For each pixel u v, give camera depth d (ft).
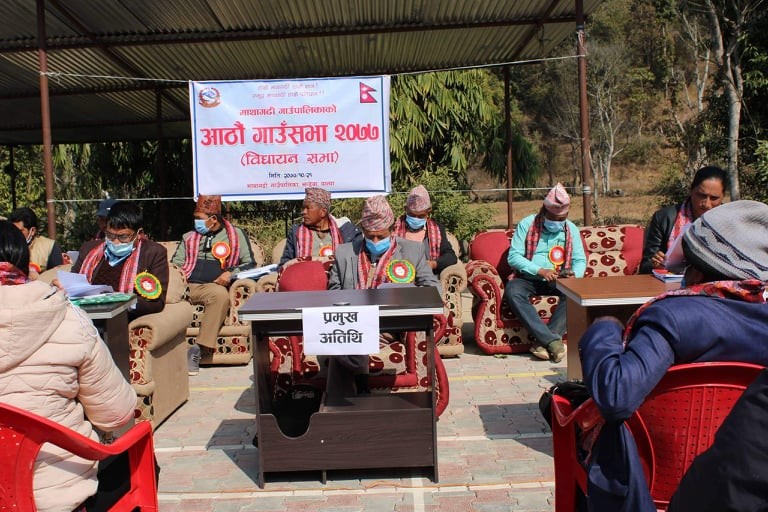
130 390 8.79
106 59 32.14
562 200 20.89
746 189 44.68
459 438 15.11
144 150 52.19
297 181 27.04
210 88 26.66
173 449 15.05
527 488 12.59
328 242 20.81
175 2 25.20
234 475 13.60
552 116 112.88
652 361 6.40
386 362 16.34
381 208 15.14
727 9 46.24
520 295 21.31
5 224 8.11
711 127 47.62
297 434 13.93
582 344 7.04
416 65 35.35
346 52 32.55
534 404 17.20
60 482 7.75
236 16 27.02
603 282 14.07
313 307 11.95
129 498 8.87
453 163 44.86
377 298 12.83
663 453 7.17
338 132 26.86
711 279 6.96
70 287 13.32
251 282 21.94
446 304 21.42
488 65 33.73
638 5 106.32
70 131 46.98
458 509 11.85
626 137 109.09
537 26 29.01
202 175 26.96
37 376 7.64
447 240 22.34
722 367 6.65
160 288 16.22
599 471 6.93
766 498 4.72
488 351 22.00
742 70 45.06
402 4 26.50
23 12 25.95
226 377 20.83
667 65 91.56
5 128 45.21
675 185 55.83
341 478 13.28
